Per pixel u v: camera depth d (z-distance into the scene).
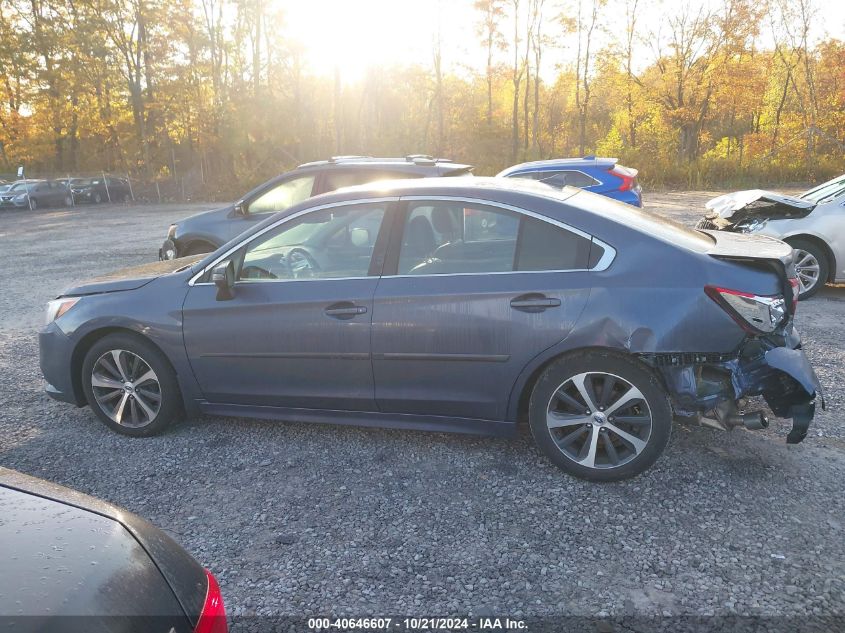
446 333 3.59
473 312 3.53
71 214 28.00
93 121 45.62
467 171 7.58
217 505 3.48
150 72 42.59
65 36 42.78
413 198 3.79
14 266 12.68
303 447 4.15
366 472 3.79
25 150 47.31
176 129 45.03
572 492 3.47
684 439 4.03
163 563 1.61
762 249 3.53
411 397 3.79
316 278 3.91
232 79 45.50
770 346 3.36
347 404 3.95
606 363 3.38
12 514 1.67
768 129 40.56
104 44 42.88
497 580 2.79
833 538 2.99
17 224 23.98
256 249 4.07
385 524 3.24
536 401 3.56
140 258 12.91
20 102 46.41
